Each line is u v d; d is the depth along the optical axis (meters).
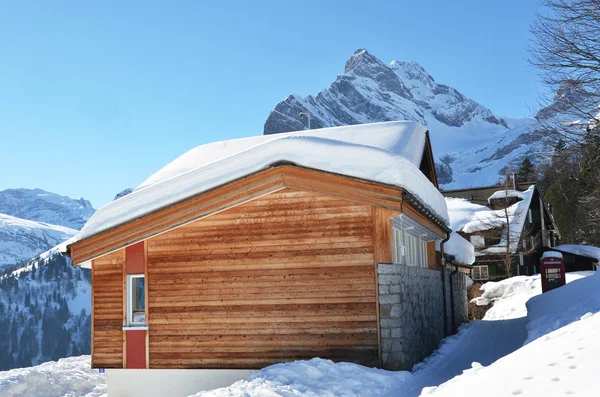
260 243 12.10
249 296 12.06
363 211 11.64
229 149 17.97
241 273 12.16
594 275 16.92
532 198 48.31
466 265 22.02
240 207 12.28
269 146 11.88
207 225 12.44
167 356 12.43
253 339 11.97
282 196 12.07
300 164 11.57
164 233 12.66
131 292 13.00
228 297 12.18
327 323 11.59
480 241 42.84
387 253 11.44
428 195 13.55
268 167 11.77
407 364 11.45
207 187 12.12
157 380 12.46
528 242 45.72
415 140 16.70
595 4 17.72
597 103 18.06
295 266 11.88
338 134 16.98
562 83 18.66
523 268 43.12
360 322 11.42
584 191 30.86
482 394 5.96
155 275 12.63
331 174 11.39
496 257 42.81
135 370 12.61
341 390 9.00
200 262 12.41
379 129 17.12
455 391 6.61
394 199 11.13
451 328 19.09
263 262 12.05
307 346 11.64
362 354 11.33
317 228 11.83
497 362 7.91
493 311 27.00
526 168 90.75
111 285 12.95
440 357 13.71
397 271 11.38
